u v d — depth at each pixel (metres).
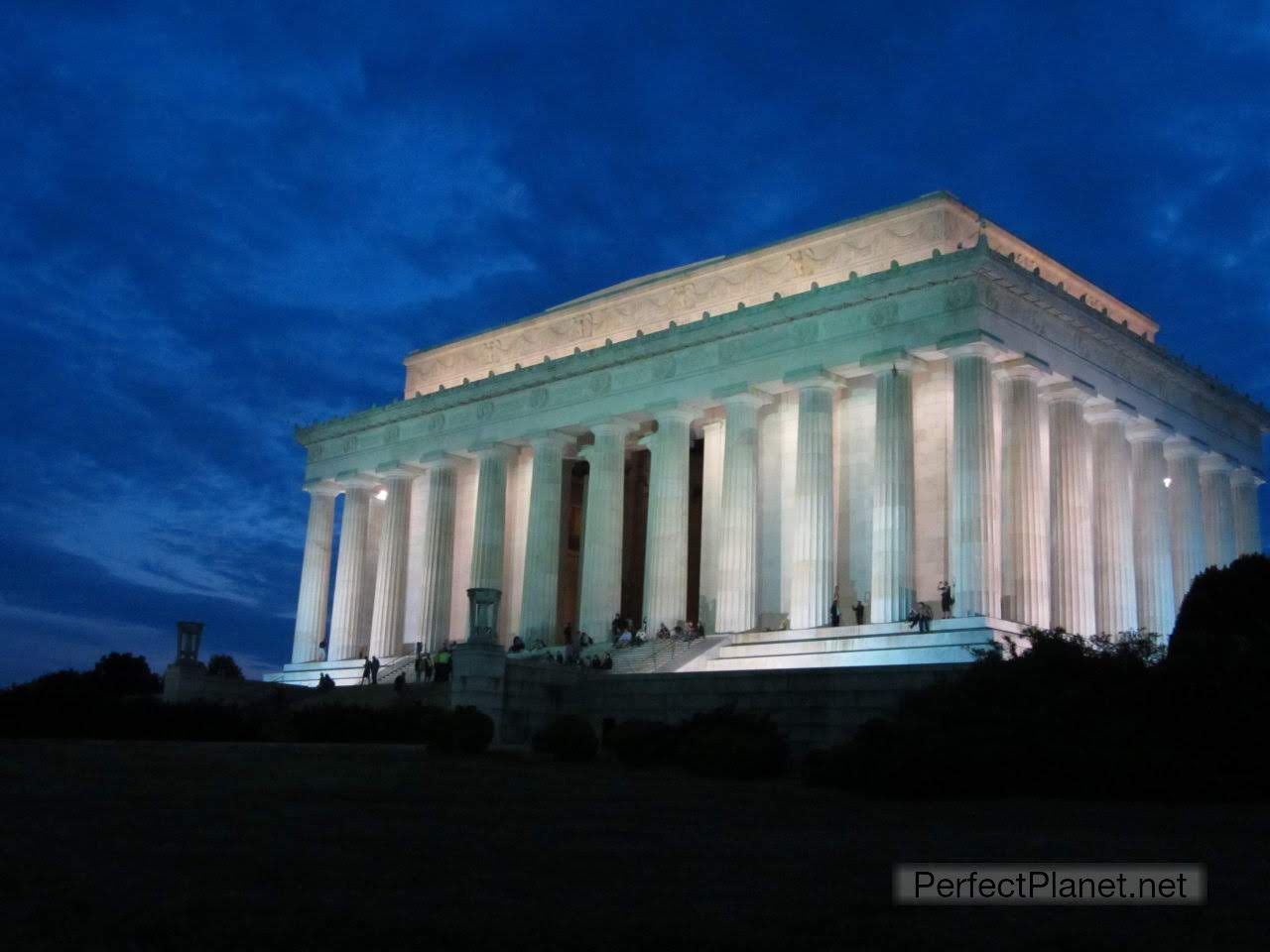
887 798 30.77
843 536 67.50
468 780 32.69
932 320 61.53
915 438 65.94
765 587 70.31
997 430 64.88
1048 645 36.84
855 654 59.62
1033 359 61.81
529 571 78.88
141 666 75.62
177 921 13.78
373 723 49.75
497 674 52.38
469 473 89.00
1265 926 14.96
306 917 14.16
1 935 13.01
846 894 16.45
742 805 28.58
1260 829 24.62
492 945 13.12
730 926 14.23
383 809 25.30
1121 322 79.62
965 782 30.89
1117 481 67.69
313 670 90.56
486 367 90.44
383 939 13.27
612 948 13.10
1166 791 29.98
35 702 50.56
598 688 53.94
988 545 58.44
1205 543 76.12
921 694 37.34
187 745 43.88
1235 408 79.75
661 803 28.67
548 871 17.89
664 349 73.25
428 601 85.00
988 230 69.50
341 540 94.06
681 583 71.56
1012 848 21.22
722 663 64.00
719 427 74.44
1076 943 13.89
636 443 81.94
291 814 23.89
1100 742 31.58
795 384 66.38
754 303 74.44
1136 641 40.97
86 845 19.06
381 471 90.56
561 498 83.06
